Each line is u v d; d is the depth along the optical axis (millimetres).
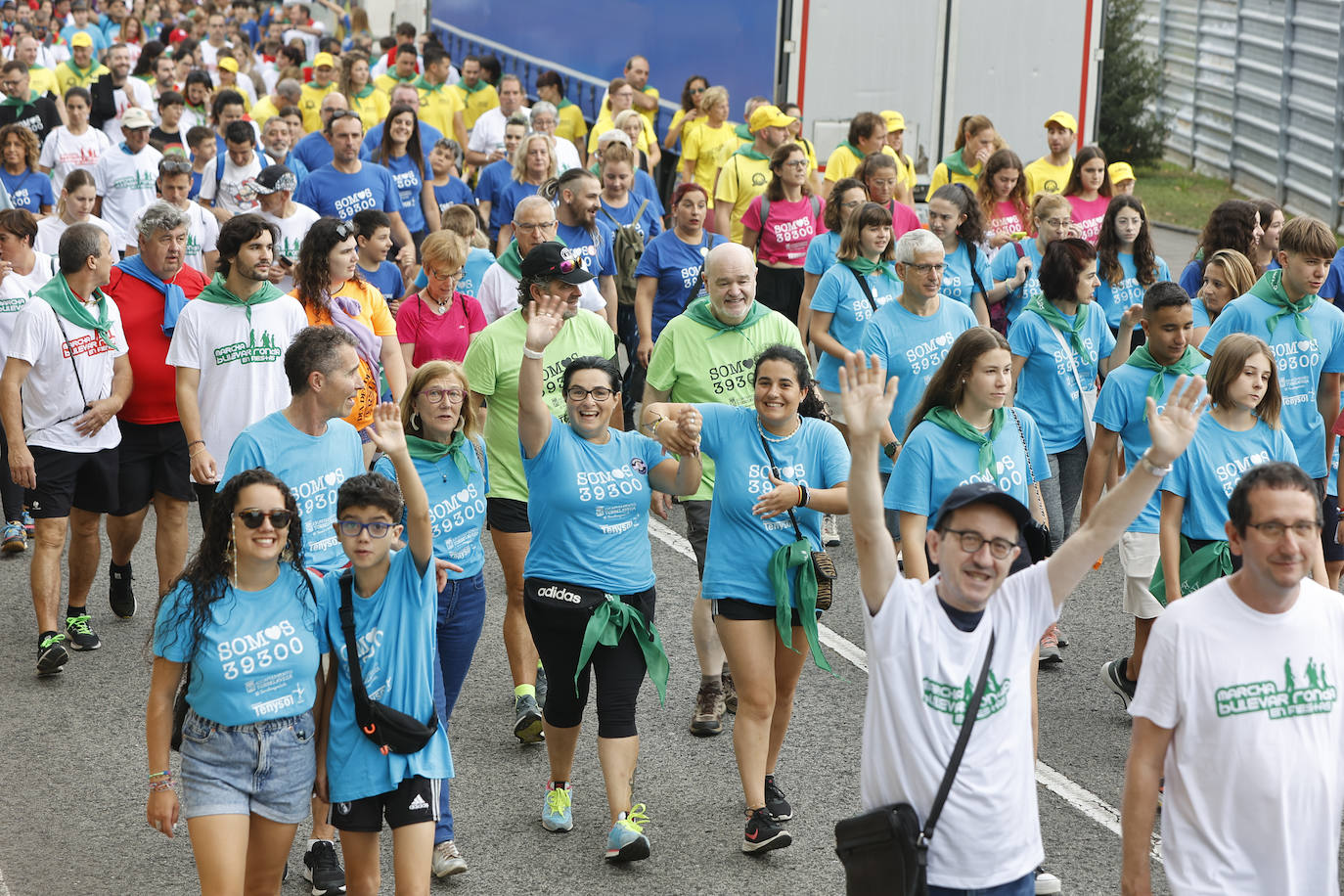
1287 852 4715
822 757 7898
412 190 15109
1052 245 9234
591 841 6992
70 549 9242
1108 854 6844
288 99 18219
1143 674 4852
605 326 8438
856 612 10023
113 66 19562
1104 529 4781
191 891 6570
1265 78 25969
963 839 4617
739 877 6648
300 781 5570
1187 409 4777
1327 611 4797
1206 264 10836
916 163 17344
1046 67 17328
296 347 6570
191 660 5418
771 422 6902
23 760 7785
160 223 9172
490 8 25344
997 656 4723
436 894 6477
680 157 18781
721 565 6824
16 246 10109
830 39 16953
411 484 5594
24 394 8859
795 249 13391
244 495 5359
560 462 6738
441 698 6598
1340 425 8461
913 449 6695
